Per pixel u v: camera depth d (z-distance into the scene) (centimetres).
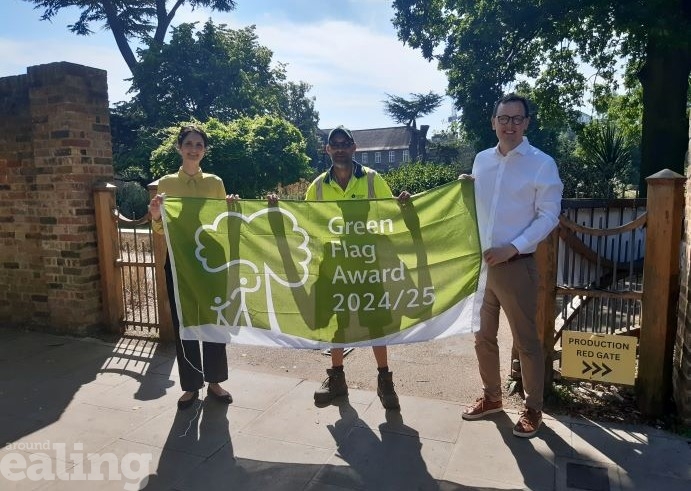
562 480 294
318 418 372
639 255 714
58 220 554
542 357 344
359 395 410
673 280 348
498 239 341
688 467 305
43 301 582
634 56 1445
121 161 2592
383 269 368
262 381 438
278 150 2086
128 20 3228
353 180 394
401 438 343
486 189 346
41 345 535
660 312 351
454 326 362
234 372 458
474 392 418
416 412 380
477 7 1416
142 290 737
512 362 417
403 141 7350
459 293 359
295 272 372
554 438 339
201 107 3066
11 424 365
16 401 403
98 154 566
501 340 559
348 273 370
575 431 347
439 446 332
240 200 370
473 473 302
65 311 568
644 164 1263
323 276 371
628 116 1784
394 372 459
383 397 384
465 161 4675
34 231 573
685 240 364
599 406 379
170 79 2969
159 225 387
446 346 528
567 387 401
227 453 327
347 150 381
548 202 326
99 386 432
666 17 1078
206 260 369
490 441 338
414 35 1659
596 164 1491
